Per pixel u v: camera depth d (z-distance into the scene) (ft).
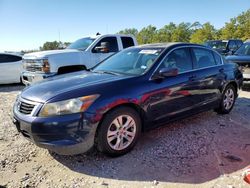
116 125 11.86
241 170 10.85
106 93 11.49
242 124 16.67
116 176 10.64
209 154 12.37
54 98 10.75
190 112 15.46
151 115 13.12
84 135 10.87
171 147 13.19
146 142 13.80
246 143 13.62
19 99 12.04
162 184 10.00
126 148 12.32
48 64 23.95
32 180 10.51
